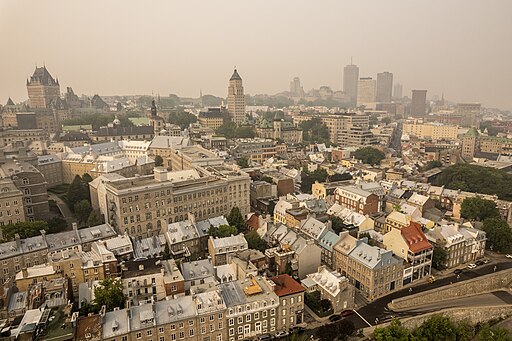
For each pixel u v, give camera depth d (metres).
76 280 128.88
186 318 103.38
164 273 124.75
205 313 105.44
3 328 98.50
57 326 98.44
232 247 151.25
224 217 185.88
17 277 121.94
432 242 161.75
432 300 139.38
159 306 105.69
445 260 157.25
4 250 139.25
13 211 176.12
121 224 170.75
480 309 134.75
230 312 109.50
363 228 180.12
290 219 188.50
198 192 193.25
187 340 105.00
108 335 96.12
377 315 126.44
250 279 123.00
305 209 193.75
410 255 146.88
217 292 110.88
